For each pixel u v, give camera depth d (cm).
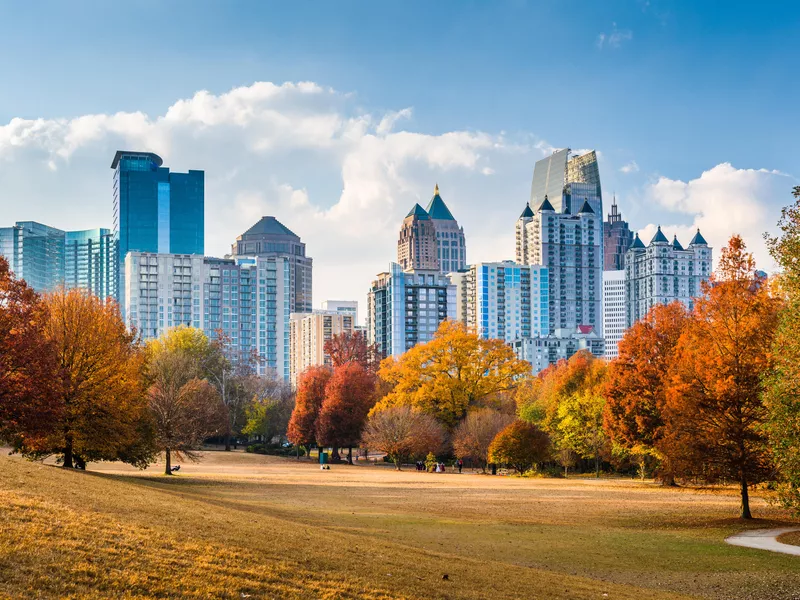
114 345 5906
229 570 2091
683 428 4941
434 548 3356
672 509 5266
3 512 2227
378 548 2922
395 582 2325
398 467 10781
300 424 13038
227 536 2558
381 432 10600
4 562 1788
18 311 4762
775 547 3806
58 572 1791
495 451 9288
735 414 4766
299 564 2348
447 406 10988
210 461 11175
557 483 7700
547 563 3284
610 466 10756
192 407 8981
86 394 5644
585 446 9619
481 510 5069
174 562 2062
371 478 8038
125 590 1778
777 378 3753
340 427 12188
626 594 2672
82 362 5669
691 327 5284
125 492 3500
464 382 11069
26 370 4631
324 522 3869
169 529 2475
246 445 15988
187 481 6353
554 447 9869
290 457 13300
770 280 4866
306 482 7000
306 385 13350
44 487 2909
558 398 11594
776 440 3759
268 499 5131
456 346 11050
